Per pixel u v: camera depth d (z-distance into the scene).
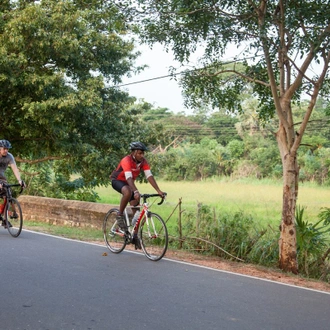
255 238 9.82
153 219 8.20
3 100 16.28
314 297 6.26
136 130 19.62
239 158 53.03
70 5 15.51
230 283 6.75
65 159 18.38
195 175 53.56
